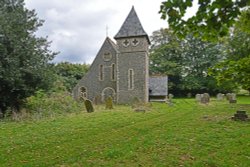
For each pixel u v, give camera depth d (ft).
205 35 12.74
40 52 61.98
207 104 88.48
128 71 116.37
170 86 175.22
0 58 53.47
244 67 16.15
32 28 62.69
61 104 70.95
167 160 23.00
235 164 21.89
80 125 43.39
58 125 43.45
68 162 22.79
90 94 122.42
